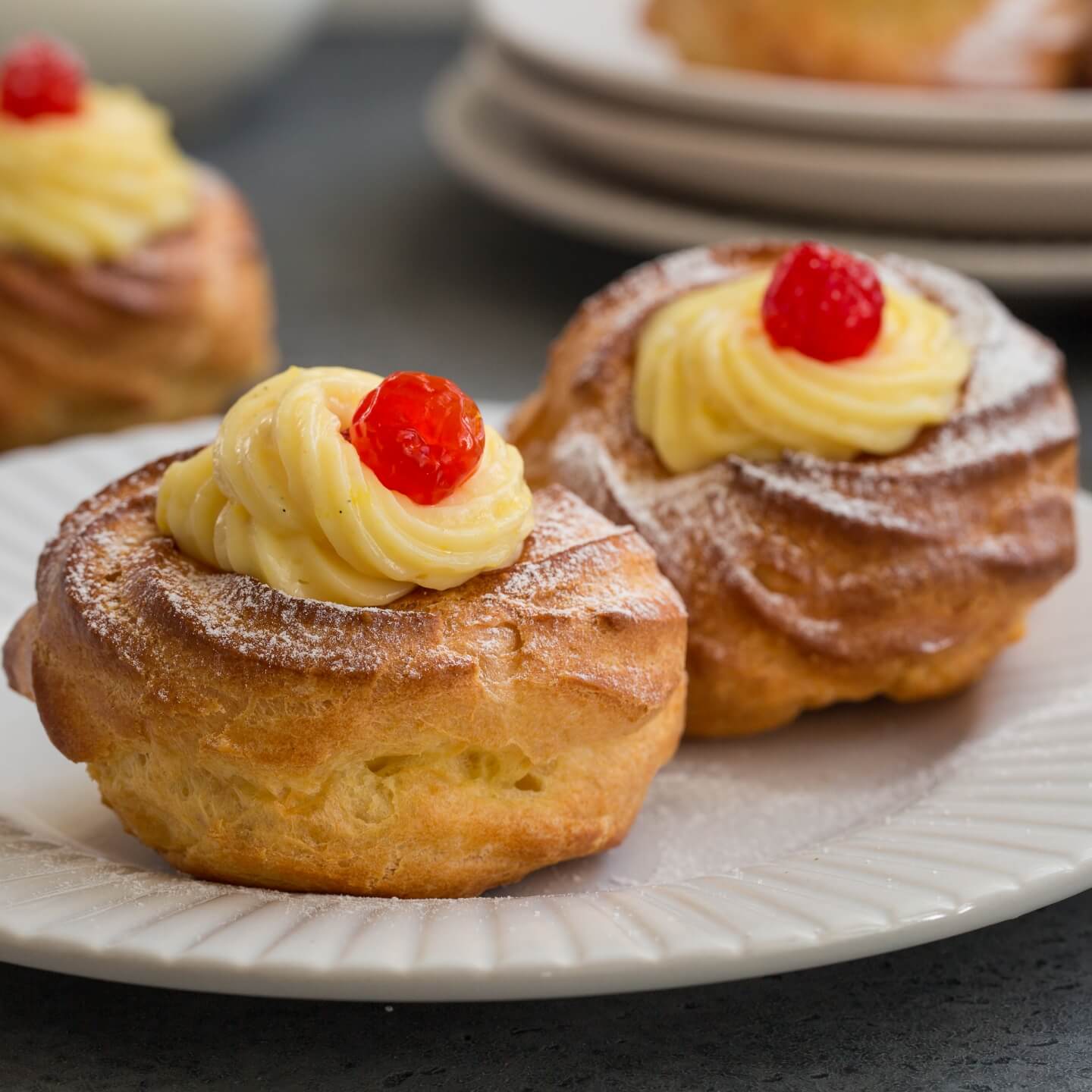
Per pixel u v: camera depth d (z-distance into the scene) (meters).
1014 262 0.69
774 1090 0.47
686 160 0.71
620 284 0.58
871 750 0.54
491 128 0.79
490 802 0.49
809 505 0.54
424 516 0.49
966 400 0.55
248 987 0.46
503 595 0.49
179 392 0.69
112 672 0.49
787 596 0.54
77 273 0.67
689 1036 0.48
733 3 0.74
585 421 0.56
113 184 0.68
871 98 0.69
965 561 0.54
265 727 0.48
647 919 0.47
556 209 0.73
